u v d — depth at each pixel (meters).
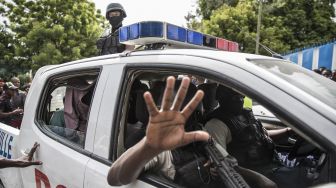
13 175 2.82
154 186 1.67
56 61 21.42
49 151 2.31
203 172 1.74
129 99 1.99
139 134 2.01
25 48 22.73
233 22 23.30
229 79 1.53
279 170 1.91
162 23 1.94
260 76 1.47
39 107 2.62
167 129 1.30
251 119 2.25
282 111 1.35
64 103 2.47
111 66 2.05
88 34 23.77
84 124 2.24
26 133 2.65
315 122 1.28
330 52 11.31
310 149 2.11
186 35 2.12
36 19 23.34
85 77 2.38
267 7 25.56
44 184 2.34
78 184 2.00
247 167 2.09
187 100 1.88
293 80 1.58
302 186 1.73
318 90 1.55
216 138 2.05
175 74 1.78
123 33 2.07
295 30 26.36
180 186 1.68
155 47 2.02
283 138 2.62
